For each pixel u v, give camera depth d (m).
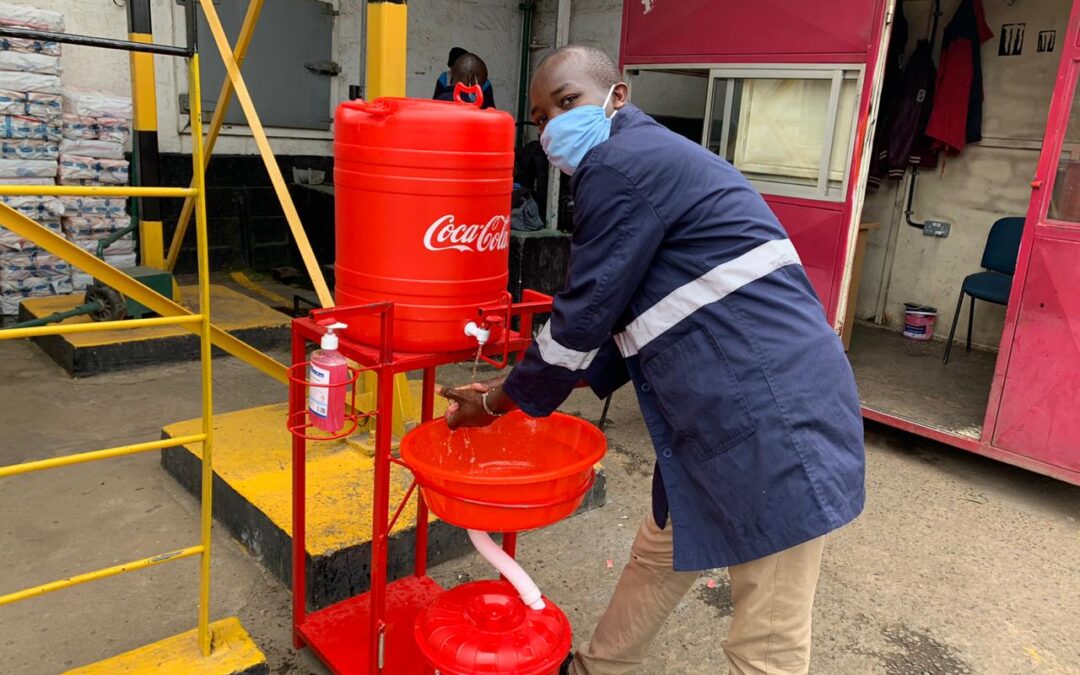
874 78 3.51
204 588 1.79
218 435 3.04
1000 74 5.04
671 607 1.87
